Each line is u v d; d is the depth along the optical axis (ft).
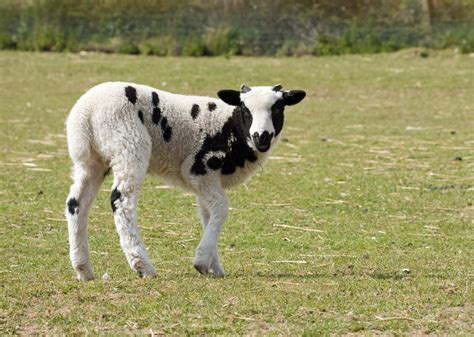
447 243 57.47
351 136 100.32
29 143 96.02
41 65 158.30
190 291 43.62
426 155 88.84
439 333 38.27
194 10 180.04
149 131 47.19
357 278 47.37
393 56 169.27
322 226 62.54
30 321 39.42
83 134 46.03
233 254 54.70
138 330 38.29
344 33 178.19
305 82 142.92
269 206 68.59
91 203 46.98
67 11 181.16
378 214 66.13
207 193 48.06
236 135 48.42
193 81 141.79
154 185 75.56
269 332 37.83
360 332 38.29
